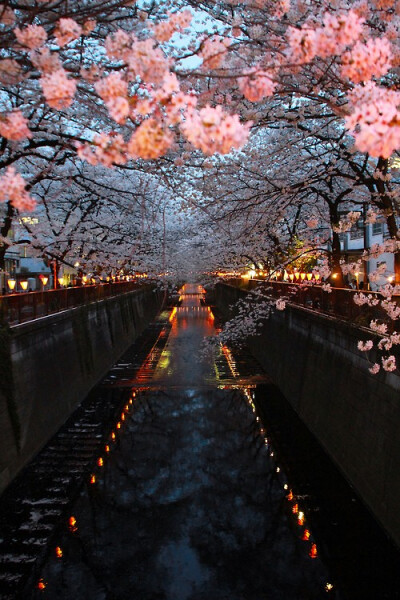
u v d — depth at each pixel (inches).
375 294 454.9
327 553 395.9
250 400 807.7
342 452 513.7
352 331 491.2
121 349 1232.2
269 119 429.1
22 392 546.3
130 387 886.4
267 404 782.5
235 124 113.2
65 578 368.8
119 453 600.1
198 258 1291.8
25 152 414.0
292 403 757.3
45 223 732.0
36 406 589.3
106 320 1093.8
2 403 493.0
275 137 633.6
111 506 471.8
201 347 1293.1
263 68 154.6
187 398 824.9
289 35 131.8
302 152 616.1
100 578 366.0
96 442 618.2
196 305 2753.4
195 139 114.7
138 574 372.2
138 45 126.6
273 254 895.1
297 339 762.8
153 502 480.4
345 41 125.3
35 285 1567.4
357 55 125.3
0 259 554.3
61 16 180.2
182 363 1093.1
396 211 349.4
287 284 847.7
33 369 591.2
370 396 450.3
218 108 113.7
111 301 1176.8
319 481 509.0
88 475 532.1
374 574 366.3
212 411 757.9
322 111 452.1
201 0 297.1
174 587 361.4
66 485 502.3
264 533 425.7
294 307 772.6
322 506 458.9
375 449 428.1
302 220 901.8
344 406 519.8
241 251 941.2
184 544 413.4
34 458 567.2
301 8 247.3
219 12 347.6
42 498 476.4
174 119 124.6
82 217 772.6
